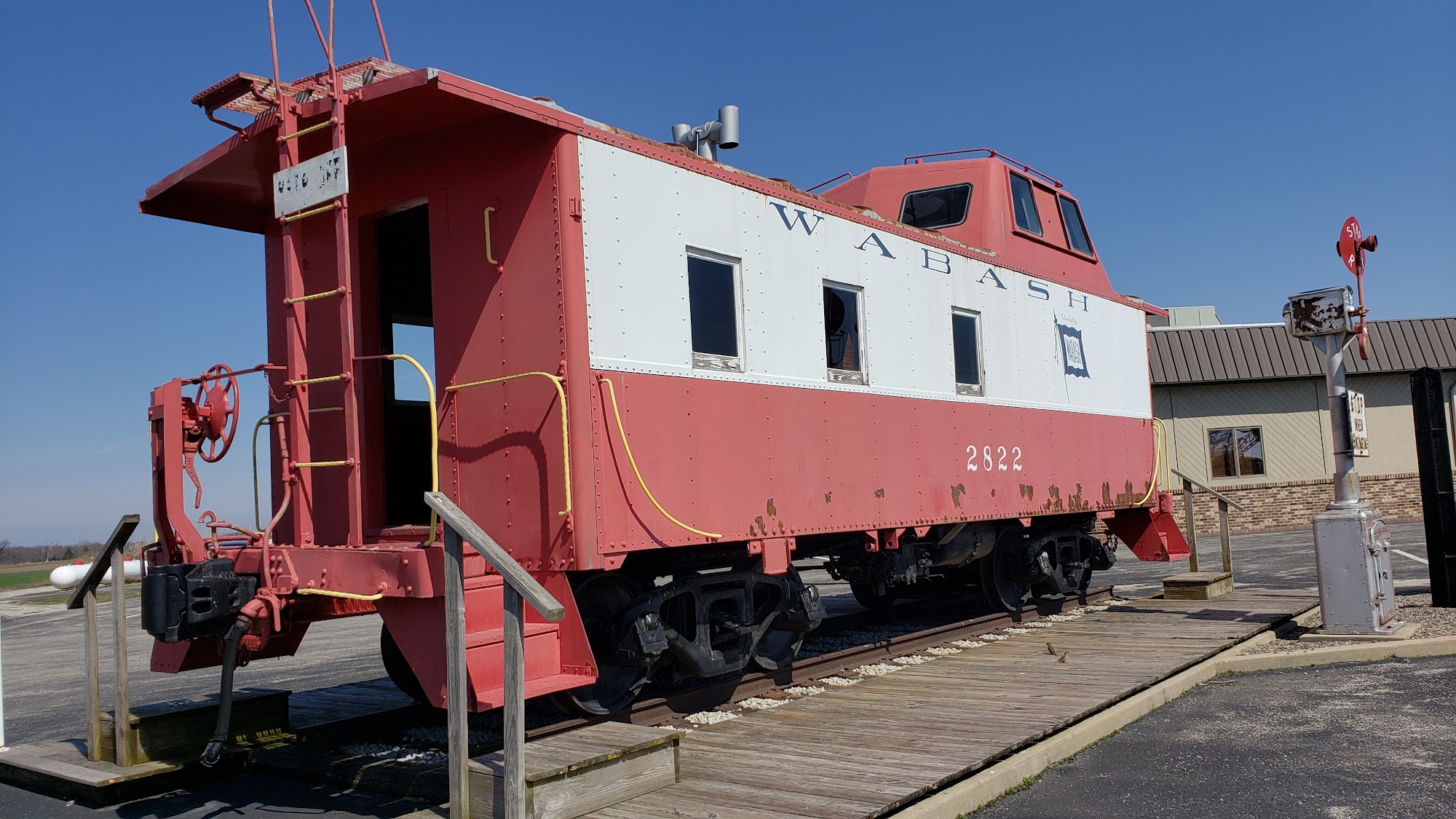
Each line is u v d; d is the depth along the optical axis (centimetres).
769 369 675
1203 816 461
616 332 564
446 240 589
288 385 538
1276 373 2398
